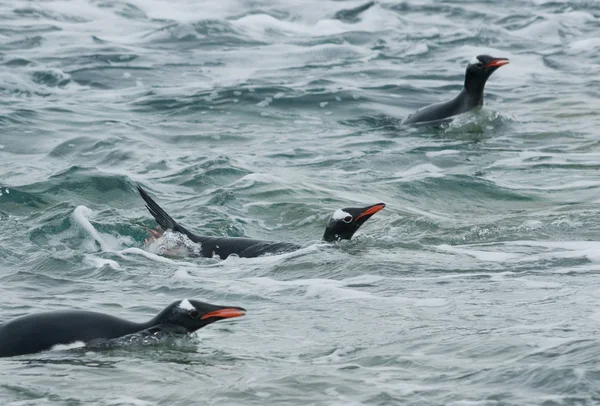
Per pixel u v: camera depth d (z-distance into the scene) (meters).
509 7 42.41
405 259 12.45
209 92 26.19
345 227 13.61
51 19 37.94
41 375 7.87
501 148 20.95
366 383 7.54
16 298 10.76
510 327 8.94
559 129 22.64
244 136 22.11
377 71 30.31
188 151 20.45
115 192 16.83
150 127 22.70
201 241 13.73
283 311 10.10
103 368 8.05
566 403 6.94
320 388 7.46
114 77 28.92
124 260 12.97
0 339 8.56
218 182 17.73
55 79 28.27
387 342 8.66
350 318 9.66
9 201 16.20
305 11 41.03
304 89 26.64
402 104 25.84
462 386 7.37
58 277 11.95
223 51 33.41
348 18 40.25
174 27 36.19
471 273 11.64
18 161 19.50
